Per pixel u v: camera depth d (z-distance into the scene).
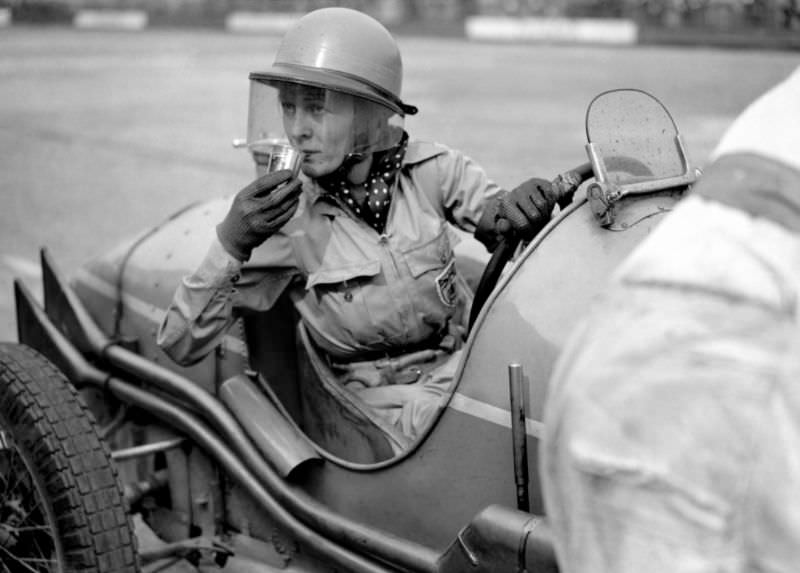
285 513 2.55
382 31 2.57
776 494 1.13
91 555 2.45
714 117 10.61
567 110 11.80
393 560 2.28
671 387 1.16
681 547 1.15
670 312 1.18
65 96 14.44
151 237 3.26
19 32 27.91
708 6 21.48
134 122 11.99
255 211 2.37
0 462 2.68
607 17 23.75
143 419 3.14
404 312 2.59
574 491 1.23
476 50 20.45
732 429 1.13
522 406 2.03
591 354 1.22
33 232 7.29
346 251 2.57
